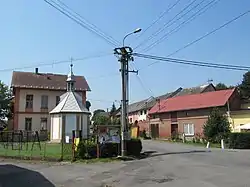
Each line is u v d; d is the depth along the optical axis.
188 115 53.66
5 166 21.38
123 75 26.02
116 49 26.03
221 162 21.12
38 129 54.09
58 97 55.97
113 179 15.62
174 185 13.40
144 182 14.45
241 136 36.94
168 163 21.27
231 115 45.44
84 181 15.32
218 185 13.02
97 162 23.20
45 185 14.43
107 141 25.84
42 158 24.48
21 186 14.28
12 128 54.16
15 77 55.94
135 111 84.50
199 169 17.98
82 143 25.05
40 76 57.97
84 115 43.97
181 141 51.00
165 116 59.28
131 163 22.09
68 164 22.39
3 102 55.16
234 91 49.84
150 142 48.62
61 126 42.75
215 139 42.47
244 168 18.06
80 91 57.84
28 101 54.47
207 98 52.94
